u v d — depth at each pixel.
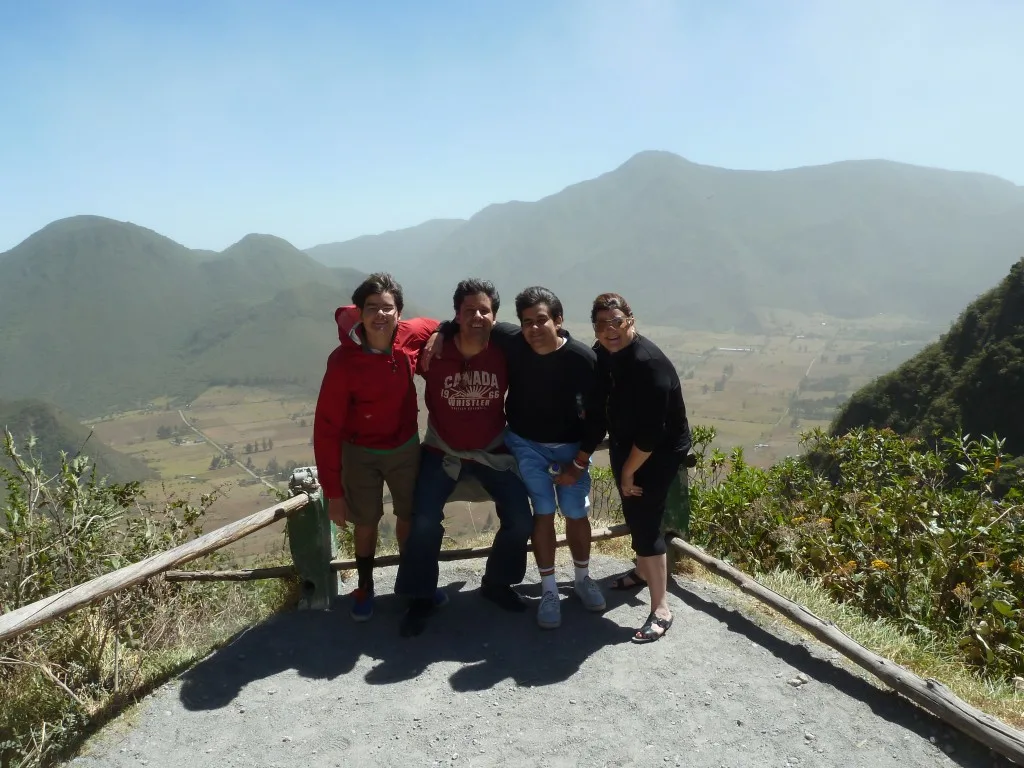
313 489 3.62
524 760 2.49
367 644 3.35
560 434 3.46
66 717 2.76
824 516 4.86
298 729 2.71
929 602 4.02
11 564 3.79
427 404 3.49
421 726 2.71
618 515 5.49
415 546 3.34
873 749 2.48
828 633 2.99
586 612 3.61
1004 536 3.89
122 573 2.65
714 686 2.89
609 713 2.74
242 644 3.35
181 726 2.74
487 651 3.26
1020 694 3.01
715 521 5.17
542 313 3.18
